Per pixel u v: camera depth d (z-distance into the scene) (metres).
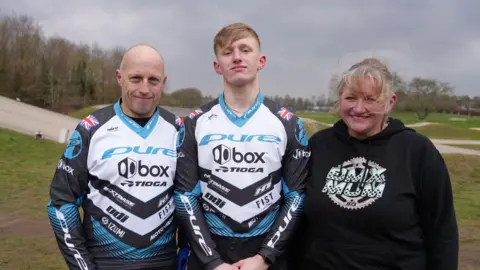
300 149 2.98
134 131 3.06
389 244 2.58
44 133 22.56
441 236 2.59
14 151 17.14
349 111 2.70
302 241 2.92
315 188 2.79
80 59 59.88
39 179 12.58
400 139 2.69
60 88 56.66
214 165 2.93
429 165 2.59
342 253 2.64
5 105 32.44
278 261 2.96
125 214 2.95
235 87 2.99
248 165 2.92
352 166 2.71
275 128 2.98
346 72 2.73
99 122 3.04
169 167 3.07
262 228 2.94
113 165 2.95
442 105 61.78
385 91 2.63
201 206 3.03
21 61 54.47
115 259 2.96
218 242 2.94
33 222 8.30
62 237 2.89
